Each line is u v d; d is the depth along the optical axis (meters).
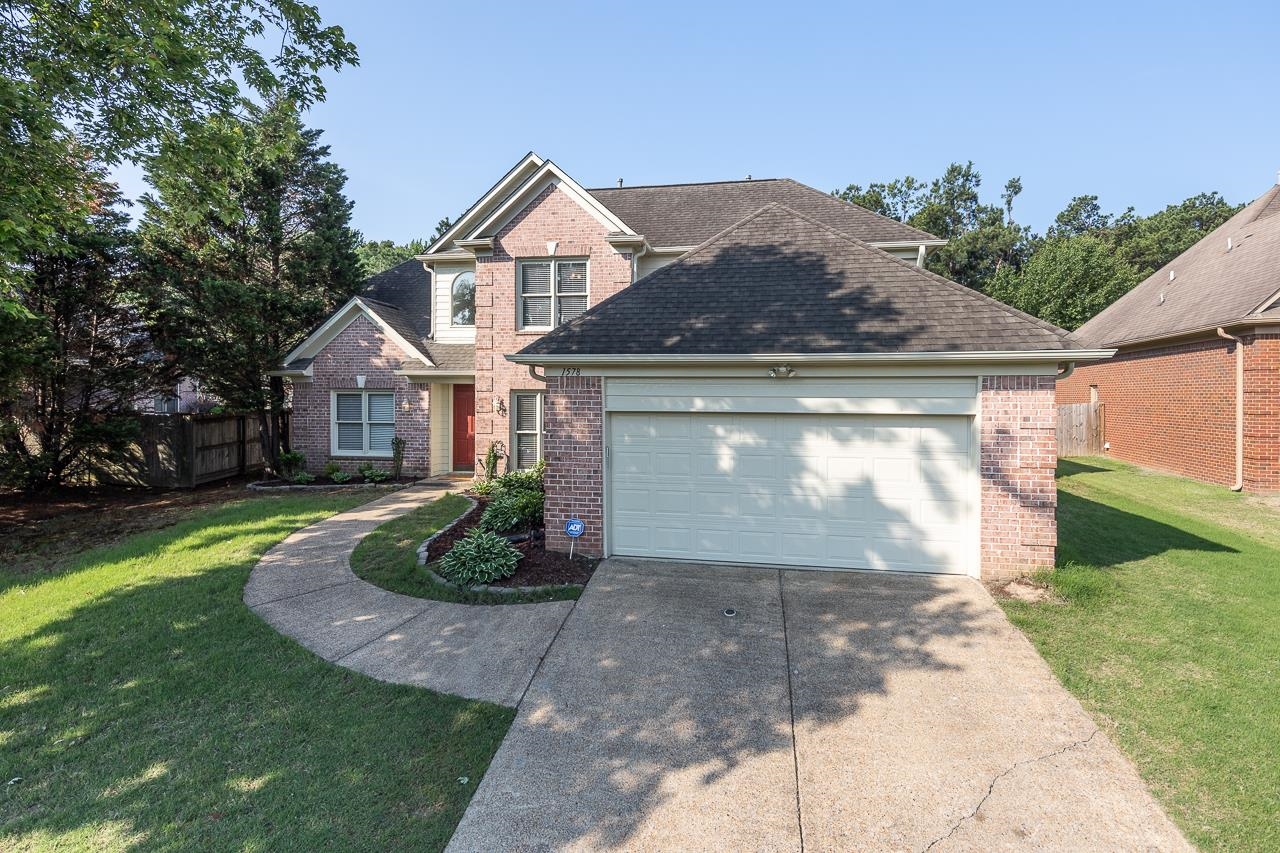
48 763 3.85
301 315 15.23
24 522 11.80
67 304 13.21
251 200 14.98
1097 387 20.17
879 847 3.22
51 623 6.09
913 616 6.11
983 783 3.71
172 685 4.83
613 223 13.16
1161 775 3.75
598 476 7.92
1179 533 9.45
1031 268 32.34
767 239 9.07
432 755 3.98
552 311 13.57
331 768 3.83
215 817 3.38
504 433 13.75
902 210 46.66
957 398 7.12
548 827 3.35
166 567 7.86
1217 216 45.34
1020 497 6.95
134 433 14.62
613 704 4.59
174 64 8.13
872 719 4.39
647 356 7.42
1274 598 6.62
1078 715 4.41
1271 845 3.19
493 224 13.73
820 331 7.34
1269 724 4.27
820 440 7.56
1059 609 6.27
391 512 10.92
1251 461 12.91
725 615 6.17
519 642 5.60
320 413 15.45
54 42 8.01
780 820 3.42
